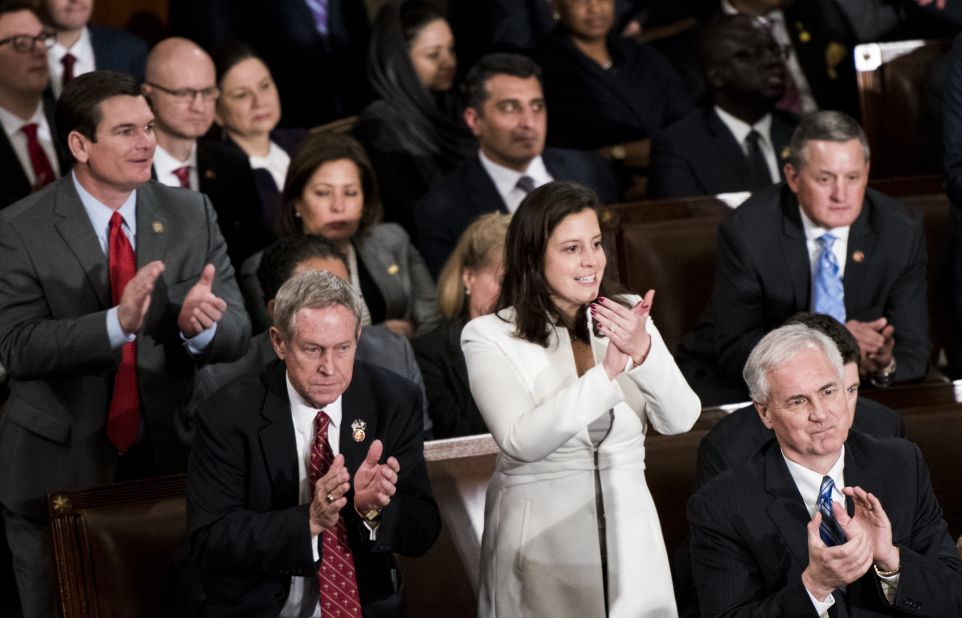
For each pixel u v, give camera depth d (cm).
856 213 1544
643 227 1745
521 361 1118
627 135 2252
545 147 2128
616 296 1147
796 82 2300
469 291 1562
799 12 2302
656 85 2291
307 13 2314
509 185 1952
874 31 2283
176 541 1207
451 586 1264
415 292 1845
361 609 1095
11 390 1336
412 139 2166
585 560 1094
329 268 1348
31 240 1285
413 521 1088
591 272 1095
